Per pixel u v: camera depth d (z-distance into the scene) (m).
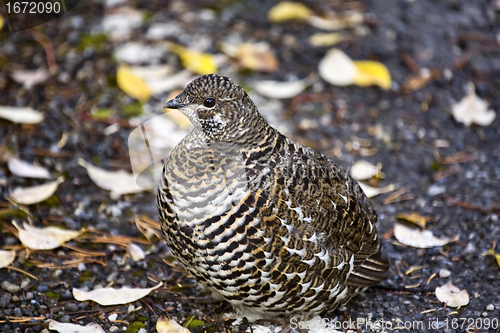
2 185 7.65
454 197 8.08
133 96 9.51
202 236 5.26
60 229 6.97
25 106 9.16
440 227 7.55
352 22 11.29
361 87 10.15
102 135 8.81
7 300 6.00
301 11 11.31
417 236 7.31
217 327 6.00
